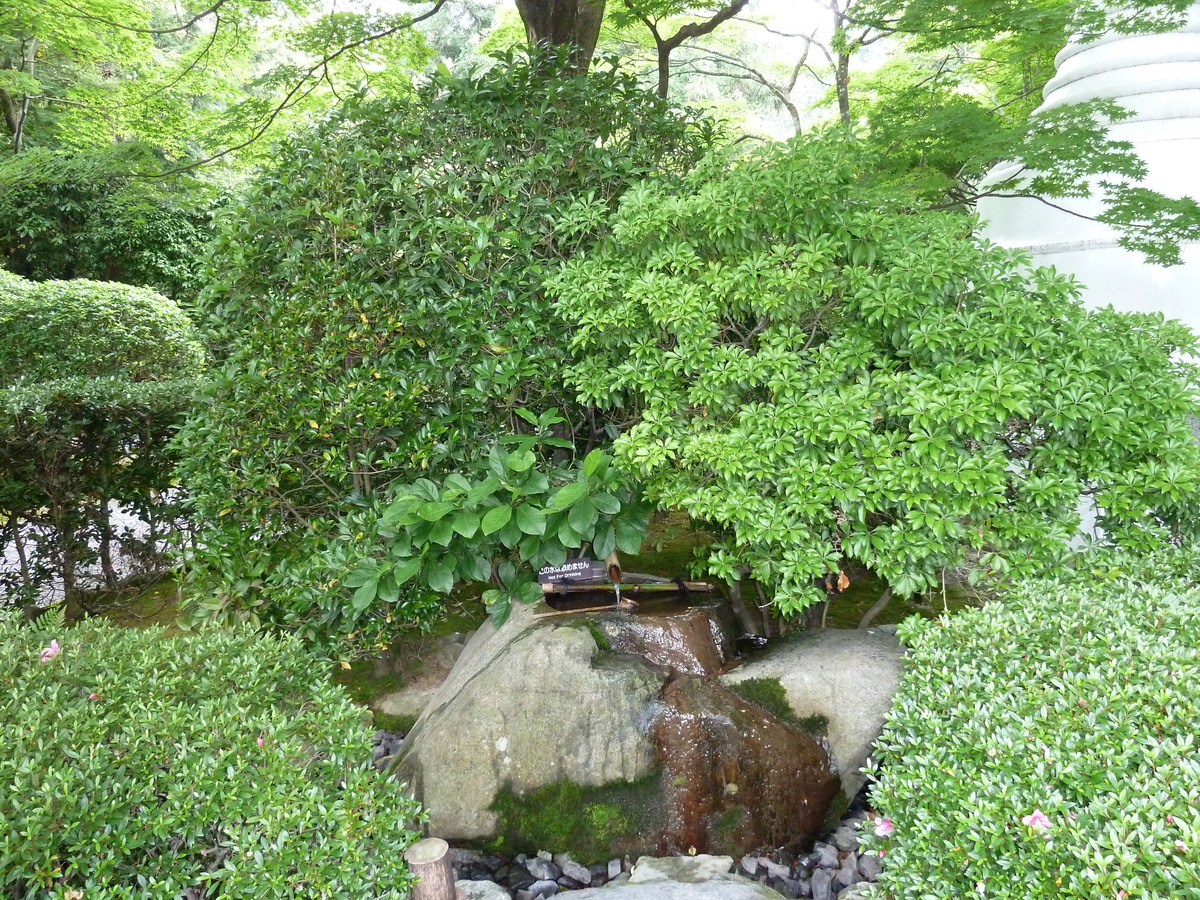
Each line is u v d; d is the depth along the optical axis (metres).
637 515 3.92
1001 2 5.55
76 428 5.55
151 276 13.20
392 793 2.53
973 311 3.46
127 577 6.26
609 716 3.30
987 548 3.54
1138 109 5.92
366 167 4.35
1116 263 5.70
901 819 2.35
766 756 3.23
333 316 4.03
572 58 6.57
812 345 3.85
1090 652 2.54
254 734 2.53
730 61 12.61
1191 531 3.49
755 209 3.53
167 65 12.87
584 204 4.11
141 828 2.12
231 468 4.15
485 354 4.20
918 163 6.46
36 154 7.95
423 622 4.23
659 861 2.99
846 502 3.14
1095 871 1.73
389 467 4.17
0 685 2.71
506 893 2.95
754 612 4.62
